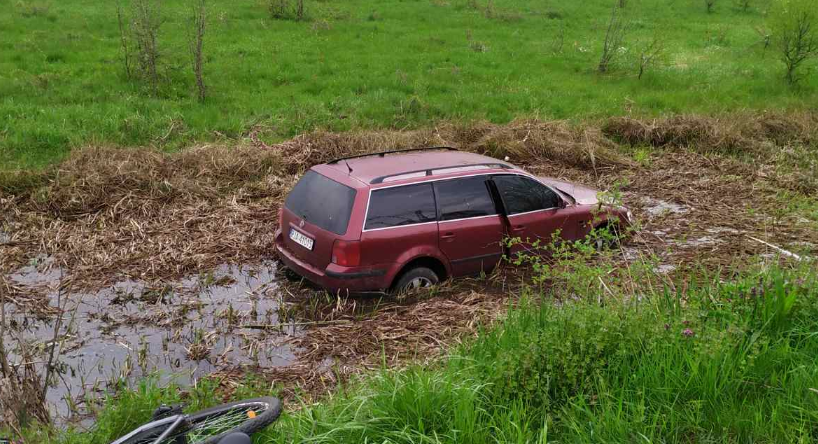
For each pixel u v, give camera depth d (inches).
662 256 349.1
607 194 290.8
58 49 804.0
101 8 1063.6
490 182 319.3
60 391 231.8
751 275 263.7
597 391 200.8
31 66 726.5
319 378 238.5
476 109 657.6
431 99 676.7
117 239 361.1
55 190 403.2
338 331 271.3
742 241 371.2
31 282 314.8
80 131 512.7
